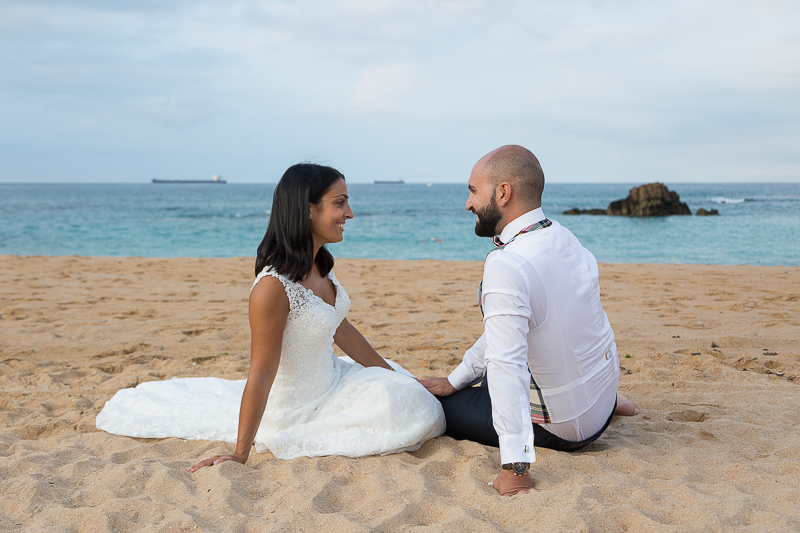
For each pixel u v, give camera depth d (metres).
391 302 7.59
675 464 2.71
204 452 2.91
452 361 4.84
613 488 2.37
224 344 5.46
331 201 2.78
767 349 5.13
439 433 3.03
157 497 2.36
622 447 2.92
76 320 6.52
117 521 2.15
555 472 2.58
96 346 5.32
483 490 2.37
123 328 6.10
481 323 6.36
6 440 3.11
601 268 10.80
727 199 67.00
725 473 2.58
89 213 38.16
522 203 2.53
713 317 6.47
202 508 2.26
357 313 6.90
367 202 61.41
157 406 3.28
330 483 2.45
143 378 4.31
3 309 7.04
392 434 2.80
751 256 16.55
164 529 2.07
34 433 3.29
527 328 2.44
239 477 2.54
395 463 2.68
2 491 2.42
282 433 2.83
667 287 8.56
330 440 2.78
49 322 6.45
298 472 2.59
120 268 11.06
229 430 3.06
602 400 2.72
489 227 2.62
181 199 66.81
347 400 2.94
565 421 2.66
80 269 10.87
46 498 2.38
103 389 4.07
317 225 2.81
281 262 2.73
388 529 2.08
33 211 40.28
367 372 3.03
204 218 33.59
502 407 2.39
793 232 23.47
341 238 2.88
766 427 3.19
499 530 2.04
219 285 9.14
